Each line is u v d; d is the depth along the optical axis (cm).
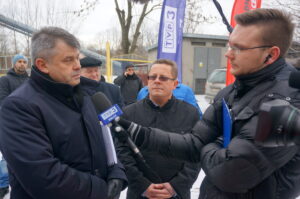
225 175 92
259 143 62
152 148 133
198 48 1388
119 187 138
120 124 135
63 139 121
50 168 108
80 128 129
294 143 59
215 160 98
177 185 176
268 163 84
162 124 189
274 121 59
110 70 1089
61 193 109
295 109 61
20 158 106
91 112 143
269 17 95
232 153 89
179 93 277
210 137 123
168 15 343
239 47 99
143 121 190
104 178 140
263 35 95
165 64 191
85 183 117
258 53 96
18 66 373
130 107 200
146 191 174
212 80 920
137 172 176
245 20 99
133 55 1416
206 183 114
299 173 93
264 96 92
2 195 290
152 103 193
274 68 96
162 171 179
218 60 1418
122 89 584
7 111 113
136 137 133
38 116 115
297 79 71
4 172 288
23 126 110
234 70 103
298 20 616
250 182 88
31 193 108
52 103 123
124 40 1758
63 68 122
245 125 92
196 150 124
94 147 133
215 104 124
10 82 365
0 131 112
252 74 99
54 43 120
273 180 91
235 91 111
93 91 165
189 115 193
